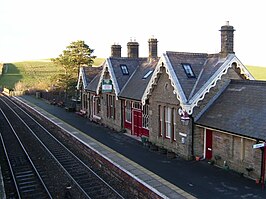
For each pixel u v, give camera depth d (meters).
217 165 16.92
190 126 18.06
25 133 28.33
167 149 20.05
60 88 48.53
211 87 18.16
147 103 22.42
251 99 16.36
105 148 20.64
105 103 29.36
